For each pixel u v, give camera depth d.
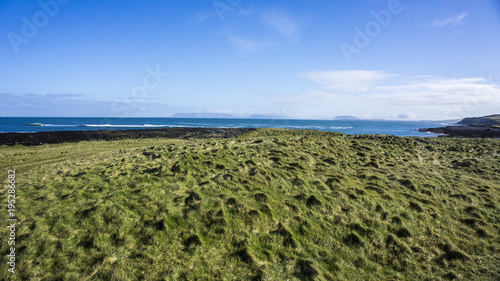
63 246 6.77
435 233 8.53
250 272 6.41
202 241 7.37
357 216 9.22
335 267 6.92
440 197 11.21
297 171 12.73
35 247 6.68
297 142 19.20
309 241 7.82
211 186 10.52
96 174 12.23
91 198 9.48
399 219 9.08
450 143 26.81
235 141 21.34
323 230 8.37
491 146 25.44
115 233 7.40
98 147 30.22
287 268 6.66
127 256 6.63
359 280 6.53
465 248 7.86
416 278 6.67
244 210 8.80
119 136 48.41
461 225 9.12
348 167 14.68
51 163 18.03
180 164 12.70
